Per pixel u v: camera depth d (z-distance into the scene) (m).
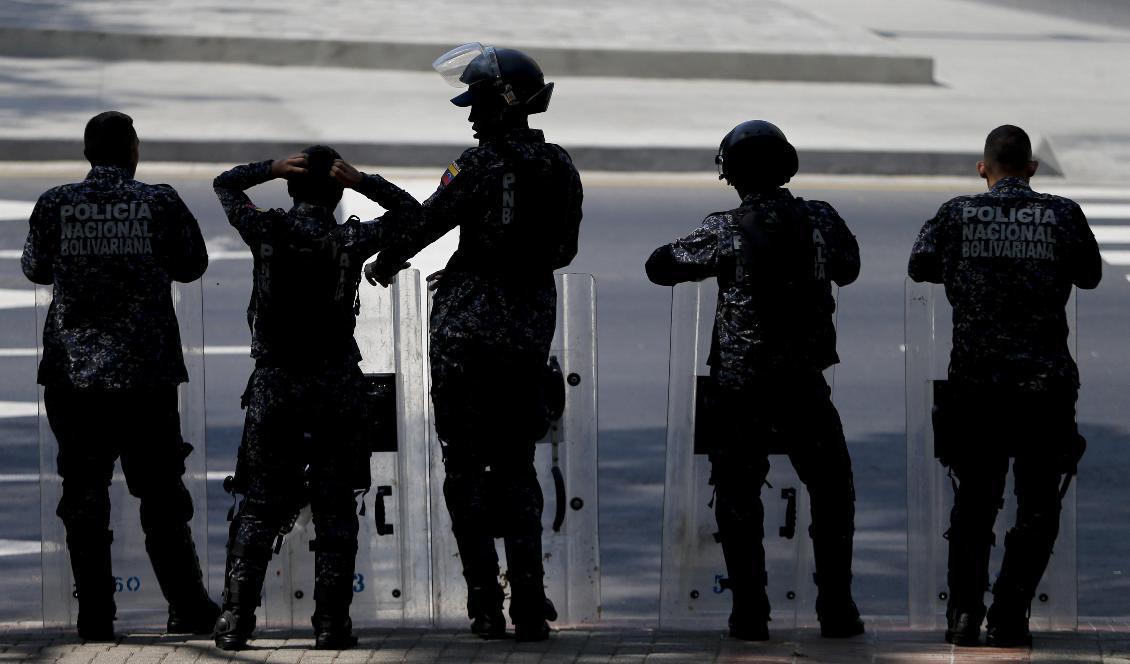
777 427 22.11
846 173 68.81
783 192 22.34
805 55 87.81
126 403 21.62
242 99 74.69
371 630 23.47
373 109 73.62
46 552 23.73
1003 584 22.11
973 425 21.91
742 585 22.44
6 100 71.75
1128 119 79.31
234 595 21.41
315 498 21.75
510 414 22.06
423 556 24.12
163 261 21.69
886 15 118.25
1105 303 49.56
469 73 21.88
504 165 21.66
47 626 23.77
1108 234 58.78
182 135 65.19
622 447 35.47
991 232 21.69
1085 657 21.14
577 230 22.55
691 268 22.20
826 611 22.83
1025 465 21.98
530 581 22.12
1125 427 37.72
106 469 22.00
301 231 21.08
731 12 104.12
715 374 22.23
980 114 79.88
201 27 87.19
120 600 24.11
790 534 24.16
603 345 43.38
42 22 86.31
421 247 21.75
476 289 21.78
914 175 68.94
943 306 23.66
